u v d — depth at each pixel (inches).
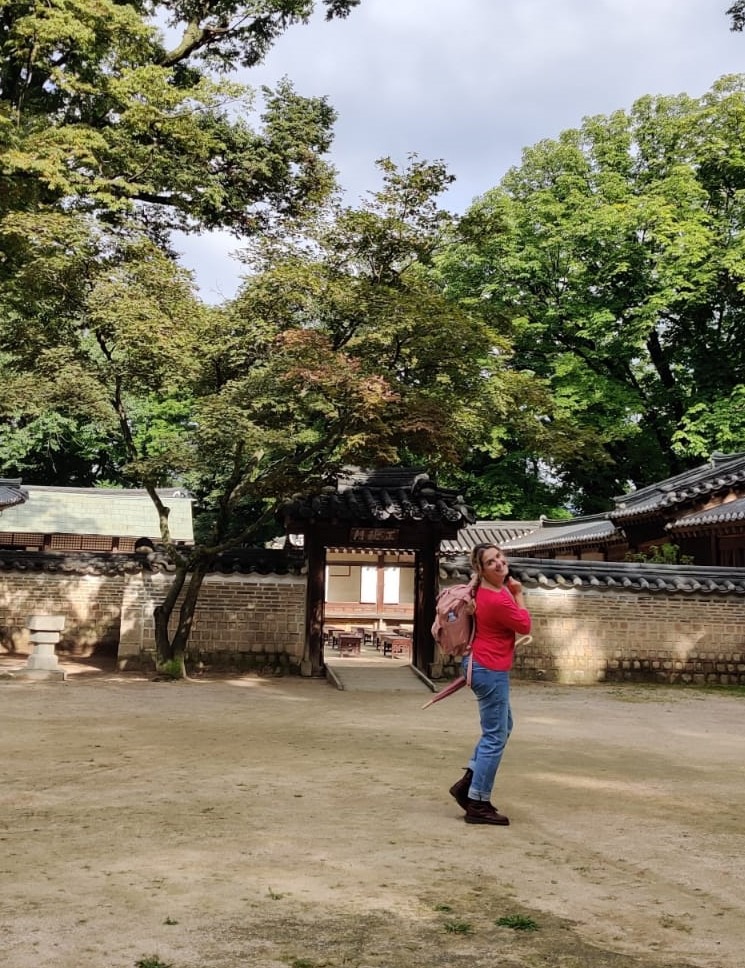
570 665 661.9
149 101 639.1
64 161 611.2
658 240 1156.5
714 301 1236.5
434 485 663.8
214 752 322.0
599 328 1217.4
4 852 185.8
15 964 126.0
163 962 127.6
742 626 679.7
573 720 452.4
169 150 712.4
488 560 226.5
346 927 143.8
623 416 1243.8
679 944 141.3
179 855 184.2
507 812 233.0
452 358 540.1
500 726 221.8
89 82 677.9
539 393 594.9
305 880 168.4
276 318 549.0
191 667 637.3
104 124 706.8
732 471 871.7
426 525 649.0
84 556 775.1
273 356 534.6
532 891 166.7
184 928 141.7
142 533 1163.9
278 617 650.8
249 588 650.2
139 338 511.2
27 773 276.4
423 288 569.9
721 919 154.1
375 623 1157.7
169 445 569.3
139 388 570.9
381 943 137.3
